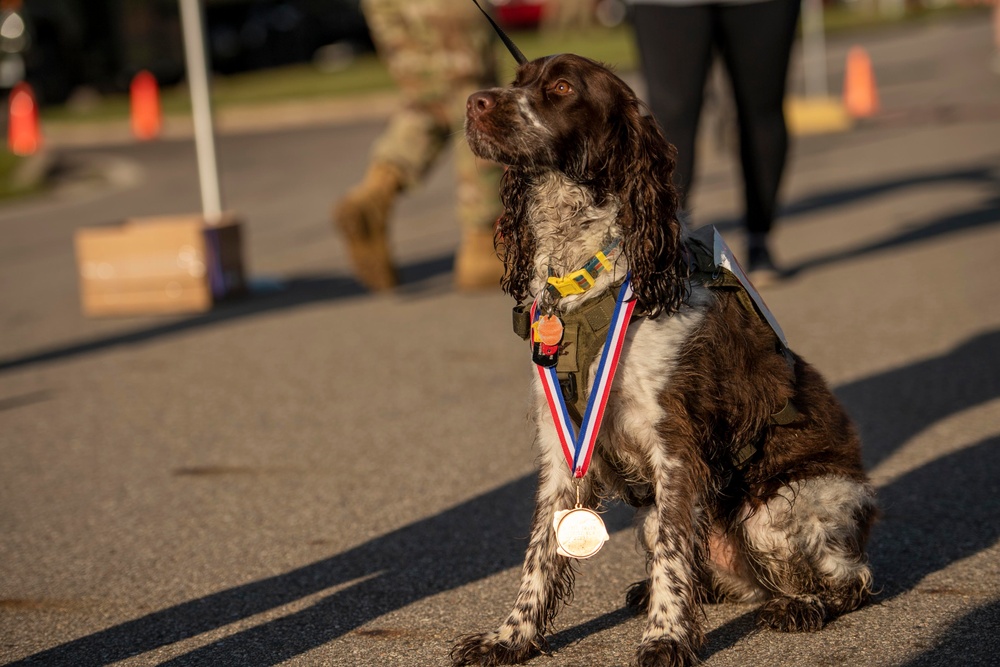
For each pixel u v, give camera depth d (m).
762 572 5.70
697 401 5.29
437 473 8.04
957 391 9.05
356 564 6.64
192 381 10.77
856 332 10.84
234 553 6.89
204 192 14.70
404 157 13.20
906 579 6.04
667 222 5.32
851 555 5.59
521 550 6.72
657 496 5.31
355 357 11.24
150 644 5.76
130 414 9.84
